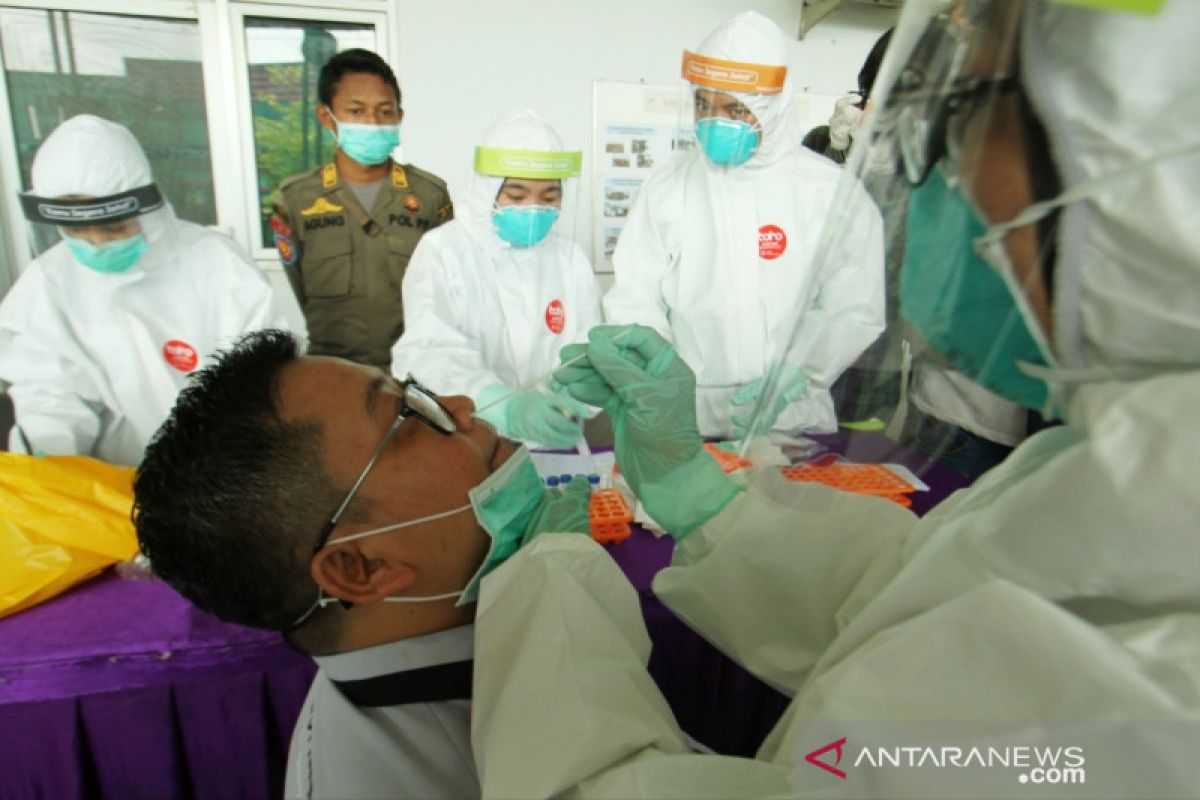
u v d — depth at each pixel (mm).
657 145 3035
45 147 1293
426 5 2691
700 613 720
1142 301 317
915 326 473
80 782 933
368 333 2387
